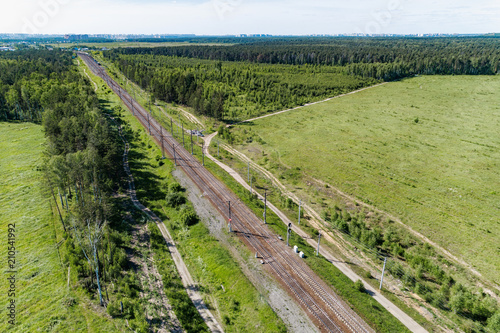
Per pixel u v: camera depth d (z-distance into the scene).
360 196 79.06
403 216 70.06
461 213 70.00
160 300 48.69
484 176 85.94
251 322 44.59
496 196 75.94
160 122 137.38
